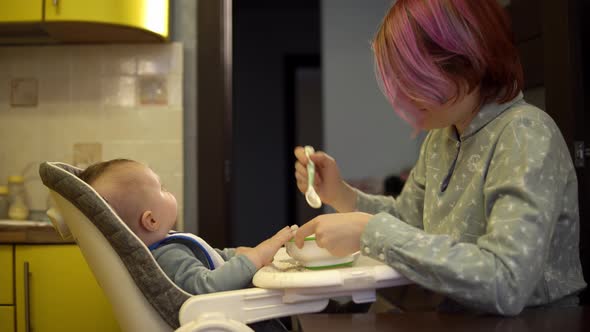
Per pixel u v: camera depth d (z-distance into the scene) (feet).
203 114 7.06
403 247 2.47
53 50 6.98
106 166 3.42
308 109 21.29
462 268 2.34
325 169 3.95
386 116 12.85
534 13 4.88
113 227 2.68
